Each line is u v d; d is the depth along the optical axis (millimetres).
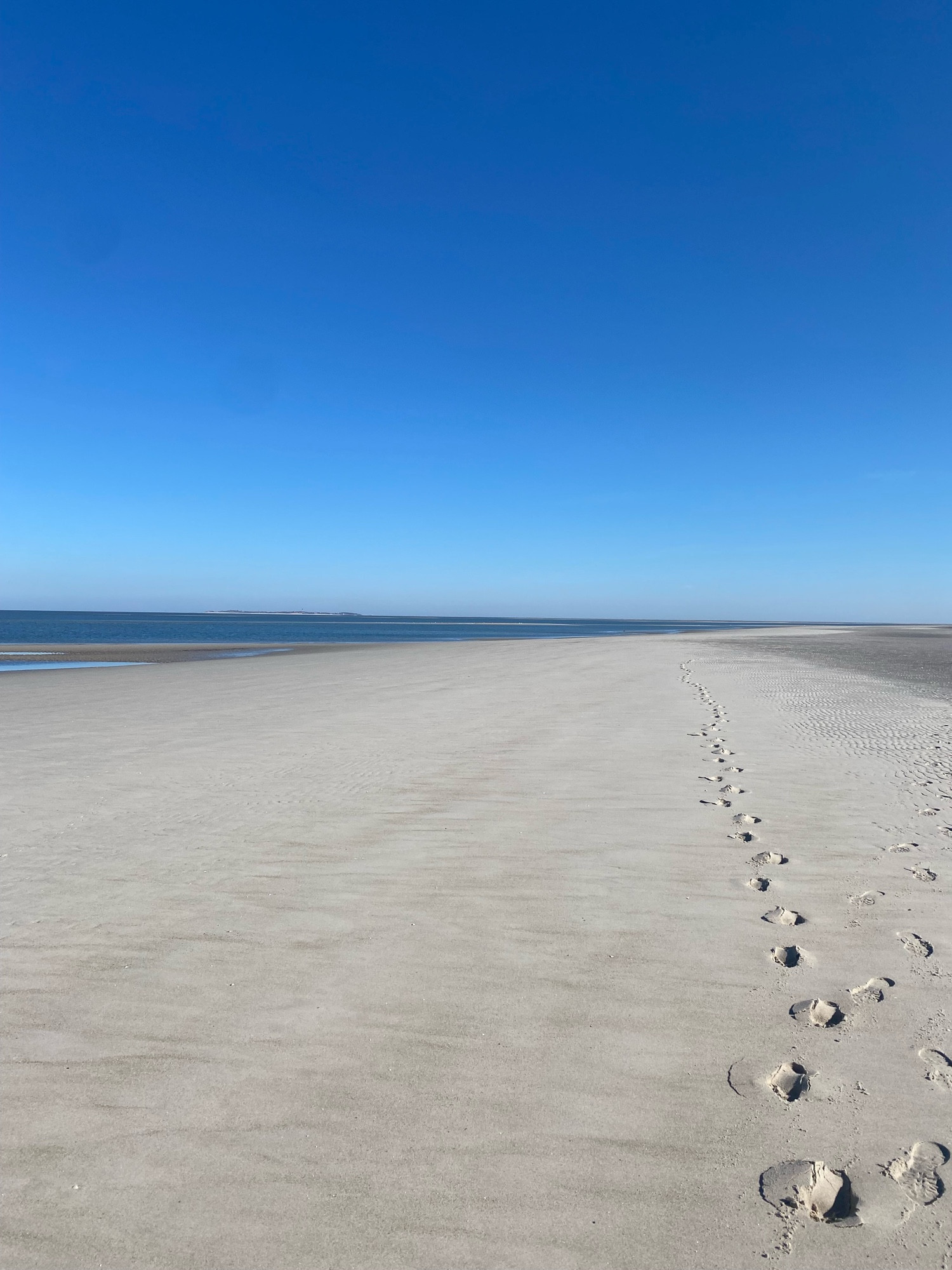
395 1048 2932
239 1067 2797
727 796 6871
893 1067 2820
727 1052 2930
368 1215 2137
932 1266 1974
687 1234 2086
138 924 4082
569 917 4215
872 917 4215
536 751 9070
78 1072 2764
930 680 19906
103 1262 1978
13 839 5621
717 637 61469
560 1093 2660
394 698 15227
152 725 11555
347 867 4992
